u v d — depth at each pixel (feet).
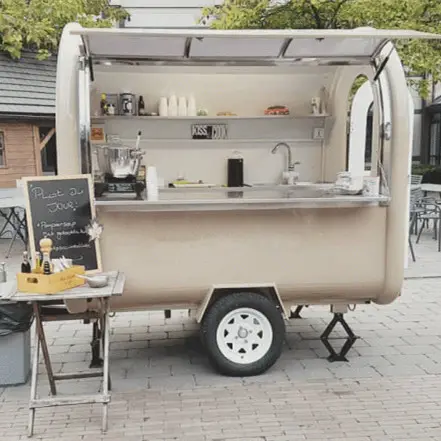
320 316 15.08
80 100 10.37
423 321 14.71
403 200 11.27
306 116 16.02
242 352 11.25
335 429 9.11
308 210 11.09
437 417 9.53
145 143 16.07
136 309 11.19
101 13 31.58
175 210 10.66
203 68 15.03
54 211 9.90
